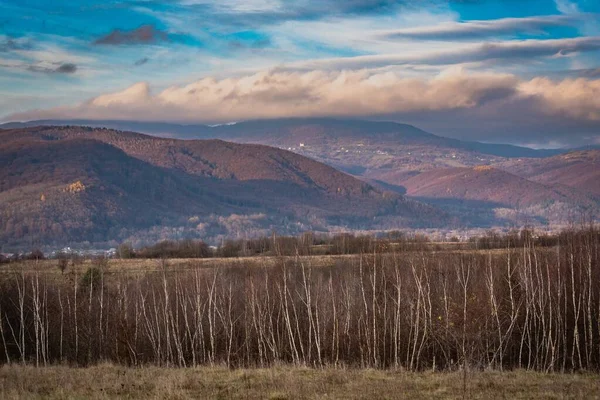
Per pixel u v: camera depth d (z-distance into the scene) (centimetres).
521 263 5978
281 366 4297
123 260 10769
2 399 2658
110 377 3397
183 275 7500
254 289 6344
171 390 2839
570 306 5803
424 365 5381
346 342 5878
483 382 3141
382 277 6100
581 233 6281
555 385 3067
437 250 7525
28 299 6469
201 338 5891
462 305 5281
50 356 6109
